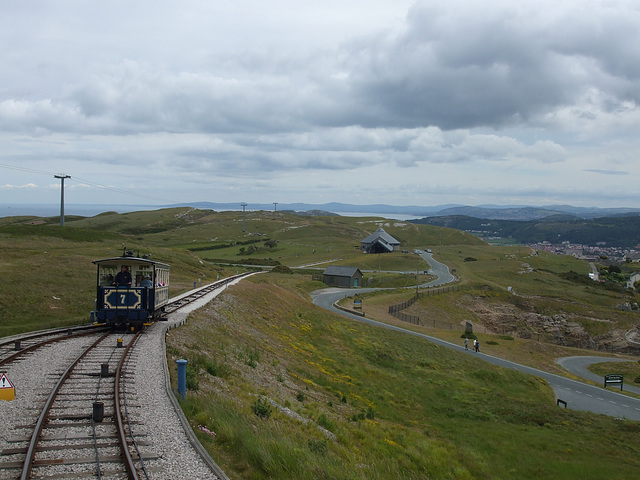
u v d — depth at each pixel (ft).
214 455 37.11
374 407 95.20
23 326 101.96
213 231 655.76
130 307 88.69
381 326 205.16
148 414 43.29
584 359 216.33
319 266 414.82
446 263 498.69
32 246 236.22
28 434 37.58
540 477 71.46
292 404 68.59
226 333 105.40
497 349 198.49
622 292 436.35
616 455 84.94
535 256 611.88
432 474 62.03
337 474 41.63
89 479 31.19
